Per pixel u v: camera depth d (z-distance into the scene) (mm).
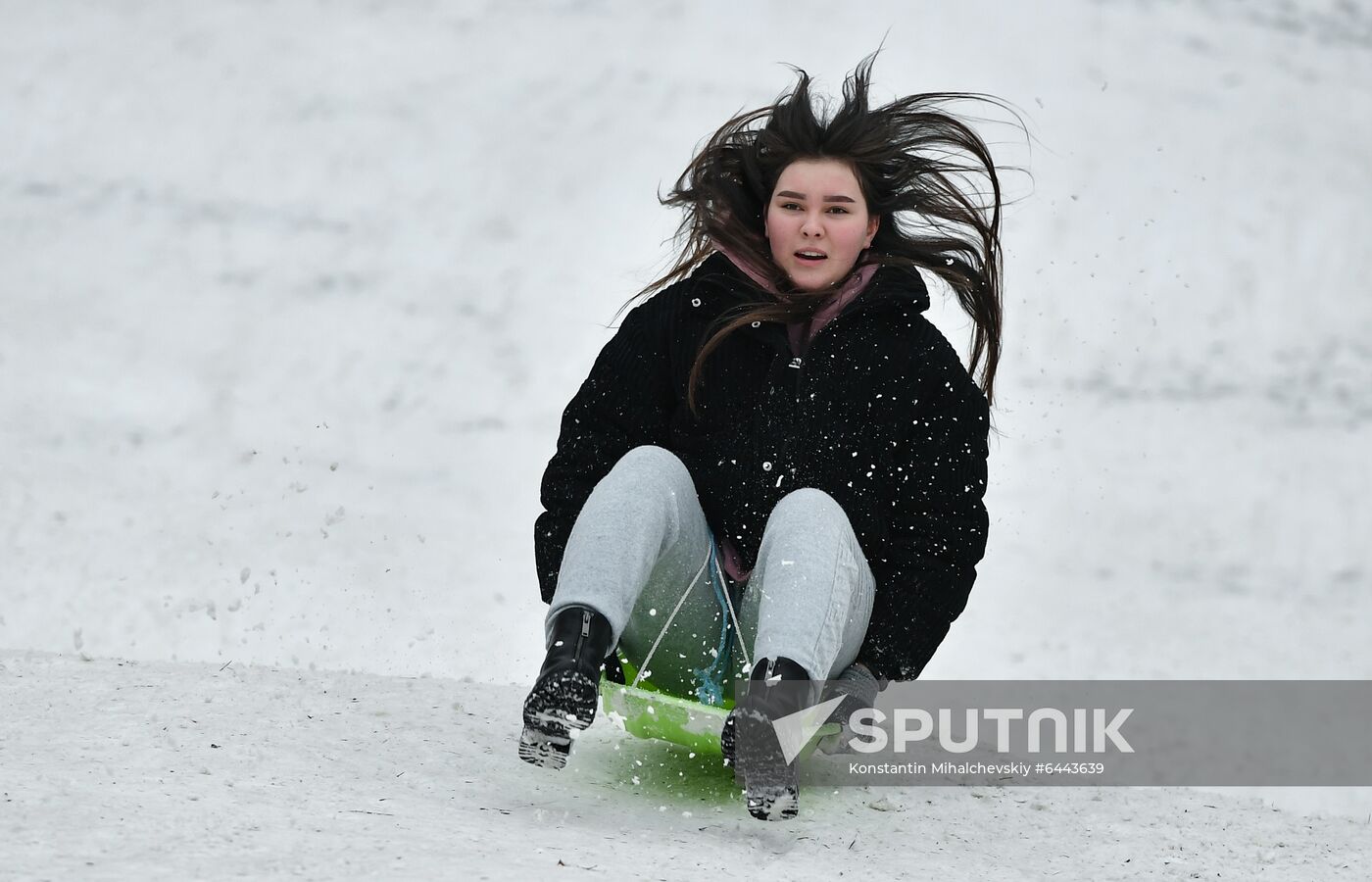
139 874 7004
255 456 44219
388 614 26953
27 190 78500
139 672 12086
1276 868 9719
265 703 11406
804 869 8469
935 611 10609
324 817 8328
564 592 9164
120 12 104312
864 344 10891
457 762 10219
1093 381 61156
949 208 11750
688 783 10398
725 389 10820
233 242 73125
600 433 10938
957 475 10789
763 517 10680
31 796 8172
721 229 11125
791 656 8969
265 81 97312
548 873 7672
